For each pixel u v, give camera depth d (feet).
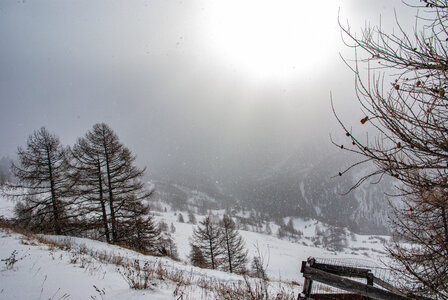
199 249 83.30
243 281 26.27
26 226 52.42
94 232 55.83
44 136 55.77
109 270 20.01
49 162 55.21
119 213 53.57
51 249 23.66
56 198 54.13
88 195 53.67
